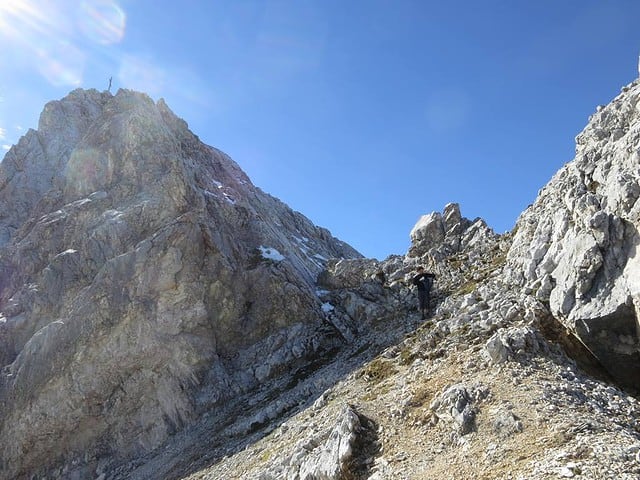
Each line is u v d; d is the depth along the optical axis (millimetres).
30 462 39812
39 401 40219
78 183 56125
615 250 20031
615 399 17812
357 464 17703
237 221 54156
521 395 17547
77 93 73312
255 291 47312
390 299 41094
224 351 44531
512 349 20391
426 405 19344
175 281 44094
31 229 55312
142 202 49500
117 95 63000
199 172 58344
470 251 39938
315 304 46094
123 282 43438
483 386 18562
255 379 40844
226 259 47688
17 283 50531
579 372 19797
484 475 14227
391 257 49156
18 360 42844
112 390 41219
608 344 19656
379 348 32156
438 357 23312
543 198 30688
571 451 13836
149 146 54875
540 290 23516
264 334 45156
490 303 25531
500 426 16234
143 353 41406
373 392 23656
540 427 15602
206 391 40250
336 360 36844
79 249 49406
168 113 65562
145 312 42469
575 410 16406
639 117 23109
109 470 37688
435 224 45594
